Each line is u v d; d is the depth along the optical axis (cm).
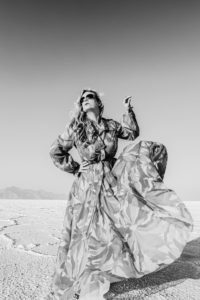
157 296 268
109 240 279
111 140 322
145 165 306
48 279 319
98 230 285
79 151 322
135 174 305
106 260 271
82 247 287
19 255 423
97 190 301
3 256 416
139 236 281
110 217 291
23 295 276
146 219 285
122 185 305
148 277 318
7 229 650
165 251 272
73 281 275
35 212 1051
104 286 254
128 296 268
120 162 316
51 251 444
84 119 330
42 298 271
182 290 283
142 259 272
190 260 394
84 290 254
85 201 303
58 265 292
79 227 296
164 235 277
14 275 332
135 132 344
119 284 296
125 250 273
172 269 349
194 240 534
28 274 336
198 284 299
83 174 316
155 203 291
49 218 864
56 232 609
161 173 321
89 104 327
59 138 332
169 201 288
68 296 266
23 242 506
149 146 318
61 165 336
